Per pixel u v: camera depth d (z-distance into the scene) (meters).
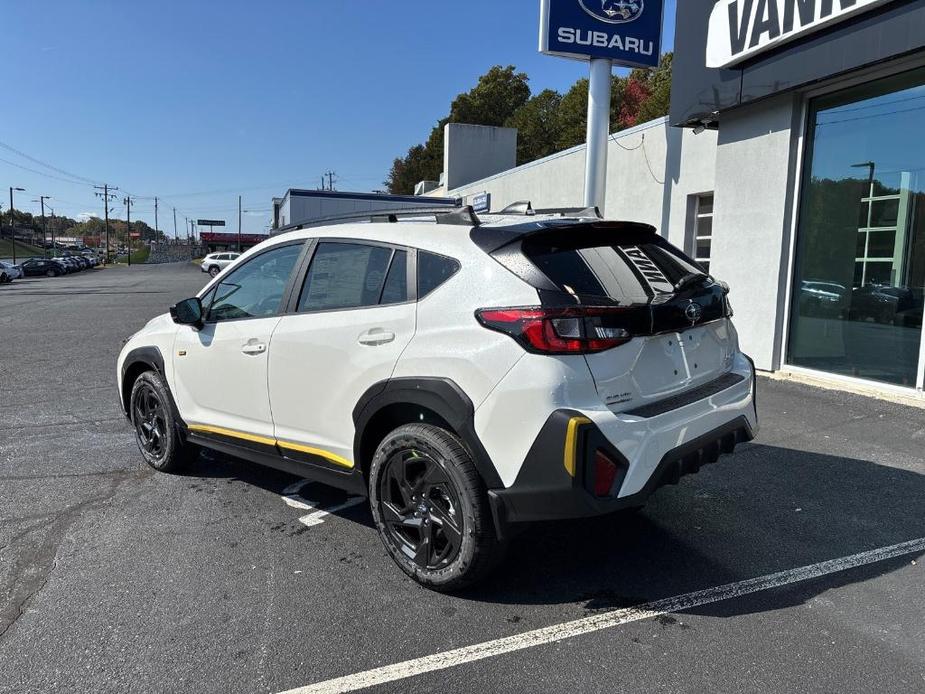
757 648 2.66
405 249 3.29
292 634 2.80
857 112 7.03
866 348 7.07
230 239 100.19
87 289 32.47
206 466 5.04
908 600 2.99
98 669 2.58
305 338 3.56
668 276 3.33
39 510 4.19
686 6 8.76
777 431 5.58
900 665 2.53
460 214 3.21
